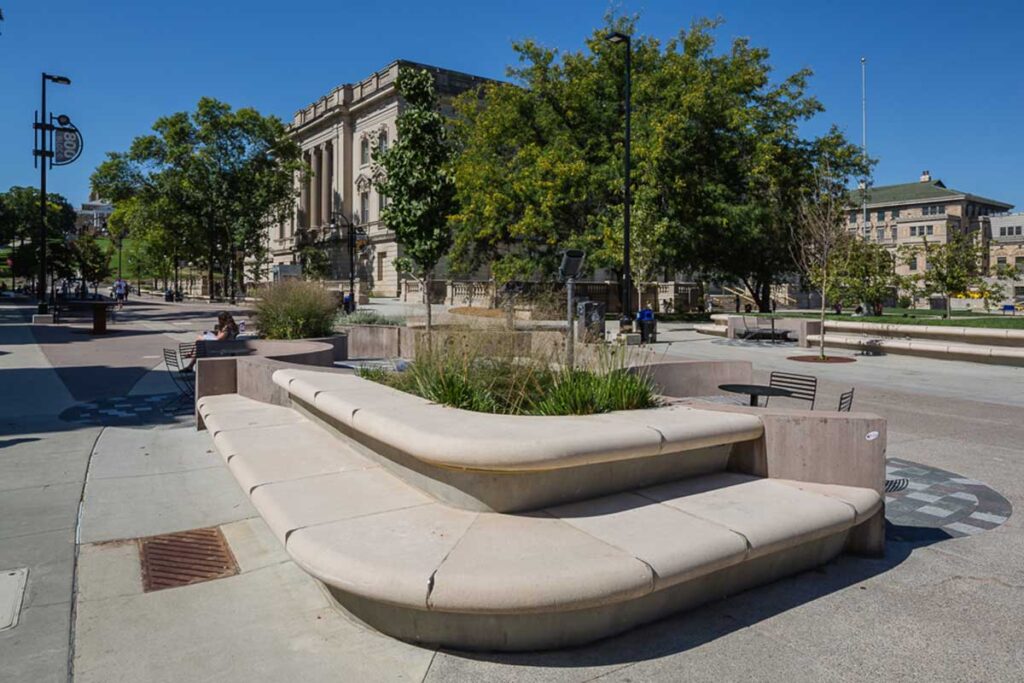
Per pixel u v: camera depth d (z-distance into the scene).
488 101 34.19
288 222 78.56
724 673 3.03
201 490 5.87
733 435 4.65
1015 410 10.53
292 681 2.97
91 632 3.41
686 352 18.97
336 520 3.82
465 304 35.91
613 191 30.86
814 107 34.69
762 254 35.78
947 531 5.05
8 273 89.81
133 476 6.27
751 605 3.71
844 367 15.92
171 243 61.97
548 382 6.29
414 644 3.28
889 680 2.99
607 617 3.30
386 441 4.40
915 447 8.03
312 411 6.82
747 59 34.22
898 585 4.01
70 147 26.66
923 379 13.97
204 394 8.84
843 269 21.48
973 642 3.33
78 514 5.20
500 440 3.78
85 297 46.47
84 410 9.75
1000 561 4.44
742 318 22.92
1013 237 87.88
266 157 59.41
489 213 31.08
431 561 3.23
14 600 3.76
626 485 4.39
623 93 32.84
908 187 98.31
